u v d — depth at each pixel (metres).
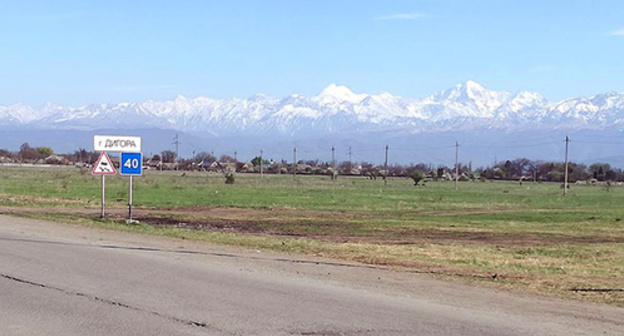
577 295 14.95
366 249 24.17
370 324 11.23
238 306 12.50
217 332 10.59
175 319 11.42
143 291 13.89
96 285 14.55
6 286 14.33
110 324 11.07
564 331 11.02
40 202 48.41
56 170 159.38
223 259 19.48
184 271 16.75
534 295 14.75
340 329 10.86
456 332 10.77
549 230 37.25
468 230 35.97
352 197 71.56
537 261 22.52
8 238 23.58
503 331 10.91
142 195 63.09
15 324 11.08
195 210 46.62
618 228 39.00
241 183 107.69
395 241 28.94
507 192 101.12
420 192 91.94
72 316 11.63
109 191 68.44
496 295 14.52
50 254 19.55
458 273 18.31
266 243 25.22
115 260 18.58
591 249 27.27
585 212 54.91
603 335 10.83
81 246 21.75
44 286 14.36
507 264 21.19
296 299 13.27
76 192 64.62
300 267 18.25
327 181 136.00
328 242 26.95
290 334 10.52
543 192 106.69
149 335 10.39
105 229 29.08
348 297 13.61
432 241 29.50
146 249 21.56
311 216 43.97
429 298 13.80
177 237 26.64
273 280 15.60
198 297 13.31
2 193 58.62
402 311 12.31
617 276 18.92
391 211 52.09
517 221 44.03
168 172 188.38
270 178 147.12
